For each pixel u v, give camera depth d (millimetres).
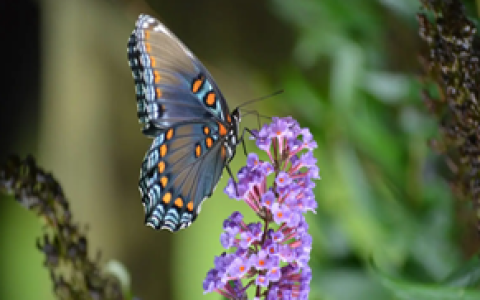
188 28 1502
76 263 1162
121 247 1603
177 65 1174
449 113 1169
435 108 1173
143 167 1172
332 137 1251
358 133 1243
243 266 1123
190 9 1507
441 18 1151
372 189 1238
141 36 1168
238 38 1475
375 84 1232
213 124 1180
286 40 1459
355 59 1239
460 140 1160
